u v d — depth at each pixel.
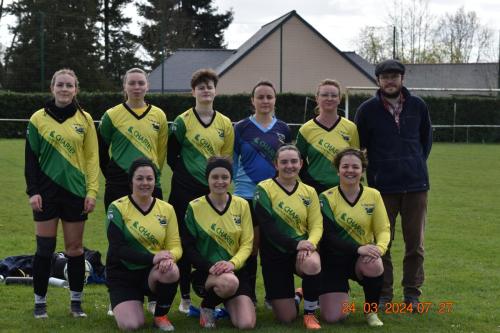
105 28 53.53
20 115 33.91
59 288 7.53
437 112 36.78
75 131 6.29
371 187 6.91
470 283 7.91
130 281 6.07
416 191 6.75
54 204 6.26
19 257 8.05
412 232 6.84
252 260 6.82
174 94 35.88
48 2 44.22
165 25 57.19
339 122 6.87
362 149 6.97
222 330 5.97
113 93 35.31
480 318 6.48
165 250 6.06
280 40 43.19
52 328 6.00
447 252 9.67
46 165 6.25
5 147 27.38
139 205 6.12
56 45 42.47
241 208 6.30
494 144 35.19
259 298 7.27
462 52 67.75
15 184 16.81
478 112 36.75
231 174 6.20
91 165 6.41
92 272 7.72
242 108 36.78
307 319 6.12
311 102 36.47
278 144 6.85
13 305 6.79
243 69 45.00
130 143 6.50
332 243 6.34
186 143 6.71
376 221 6.46
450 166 23.08
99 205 13.76
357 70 46.16
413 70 54.44
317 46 45.62
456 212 13.46
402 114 6.79
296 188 6.40
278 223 6.33
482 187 17.61
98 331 5.89
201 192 6.66
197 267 6.13
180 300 7.23
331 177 6.78
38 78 41.25
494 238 10.80
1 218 12.18
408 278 6.87
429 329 6.07
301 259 6.05
